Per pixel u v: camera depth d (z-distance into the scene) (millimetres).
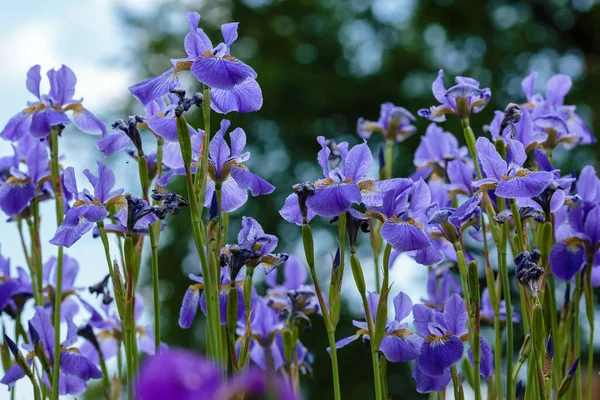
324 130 5191
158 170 1270
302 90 5211
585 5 4887
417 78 5195
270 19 5836
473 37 5215
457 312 1230
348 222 1188
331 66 5453
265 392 809
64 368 1261
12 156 1365
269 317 1309
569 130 1385
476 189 1288
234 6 5973
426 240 1185
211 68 1184
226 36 1205
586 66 4844
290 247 4578
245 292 1183
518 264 1180
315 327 3875
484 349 1226
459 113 1293
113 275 1190
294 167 5066
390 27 5582
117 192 1215
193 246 4727
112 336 1377
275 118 5152
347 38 5555
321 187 1188
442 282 1358
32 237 1325
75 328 1271
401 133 1467
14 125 1326
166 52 5965
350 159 1200
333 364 1175
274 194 4879
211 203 1185
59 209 1289
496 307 1240
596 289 2525
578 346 1258
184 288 4680
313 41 5574
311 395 3955
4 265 1362
